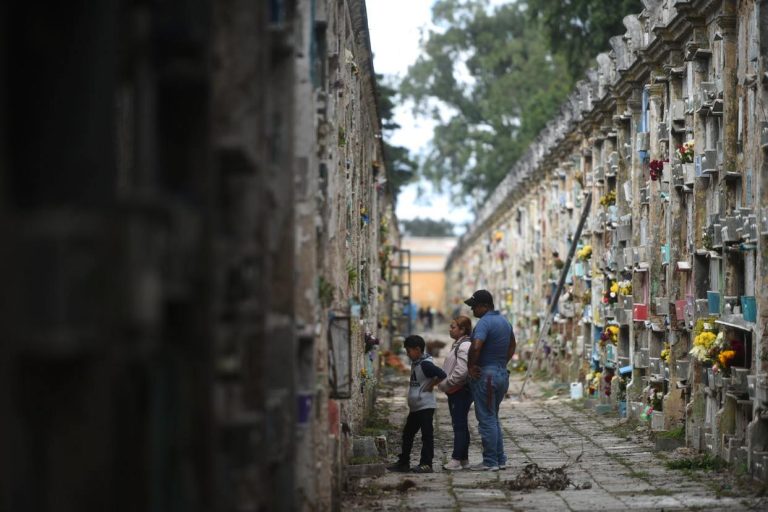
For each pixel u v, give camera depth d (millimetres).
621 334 25172
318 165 11227
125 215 5434
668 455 18047
